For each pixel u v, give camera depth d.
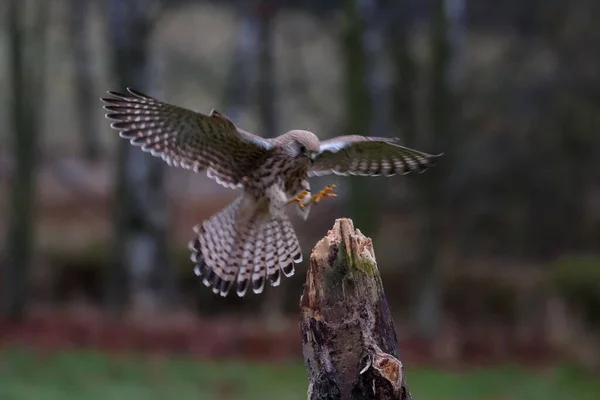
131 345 17.78
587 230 23.89
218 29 35.19
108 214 28.50
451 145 20.44
